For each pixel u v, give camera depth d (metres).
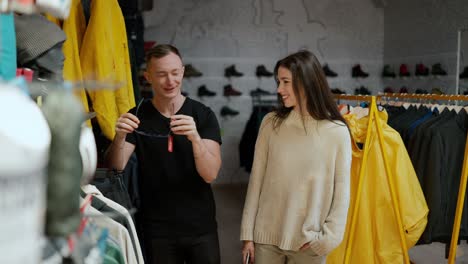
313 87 1.81
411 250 3.92
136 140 1.92
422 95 2.93
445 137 2.73
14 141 0.50
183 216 1.92
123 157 1.84
